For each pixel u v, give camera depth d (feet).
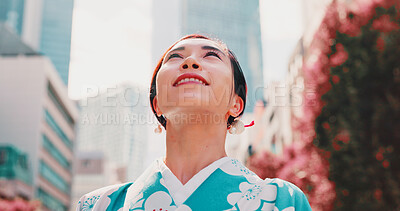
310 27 51.16
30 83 147.84
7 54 152.46
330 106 23.39
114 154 359.25
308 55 42.93
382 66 22.09
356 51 22.94
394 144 21.53
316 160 24.66
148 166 4.57
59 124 173.68
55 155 167.22
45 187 151.94
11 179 119.85
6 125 143.23
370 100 22.41
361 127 22.29
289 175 26.71
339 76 23.09
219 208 3.67
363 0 24.03
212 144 4.32
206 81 4.17
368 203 21.09
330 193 22.72
